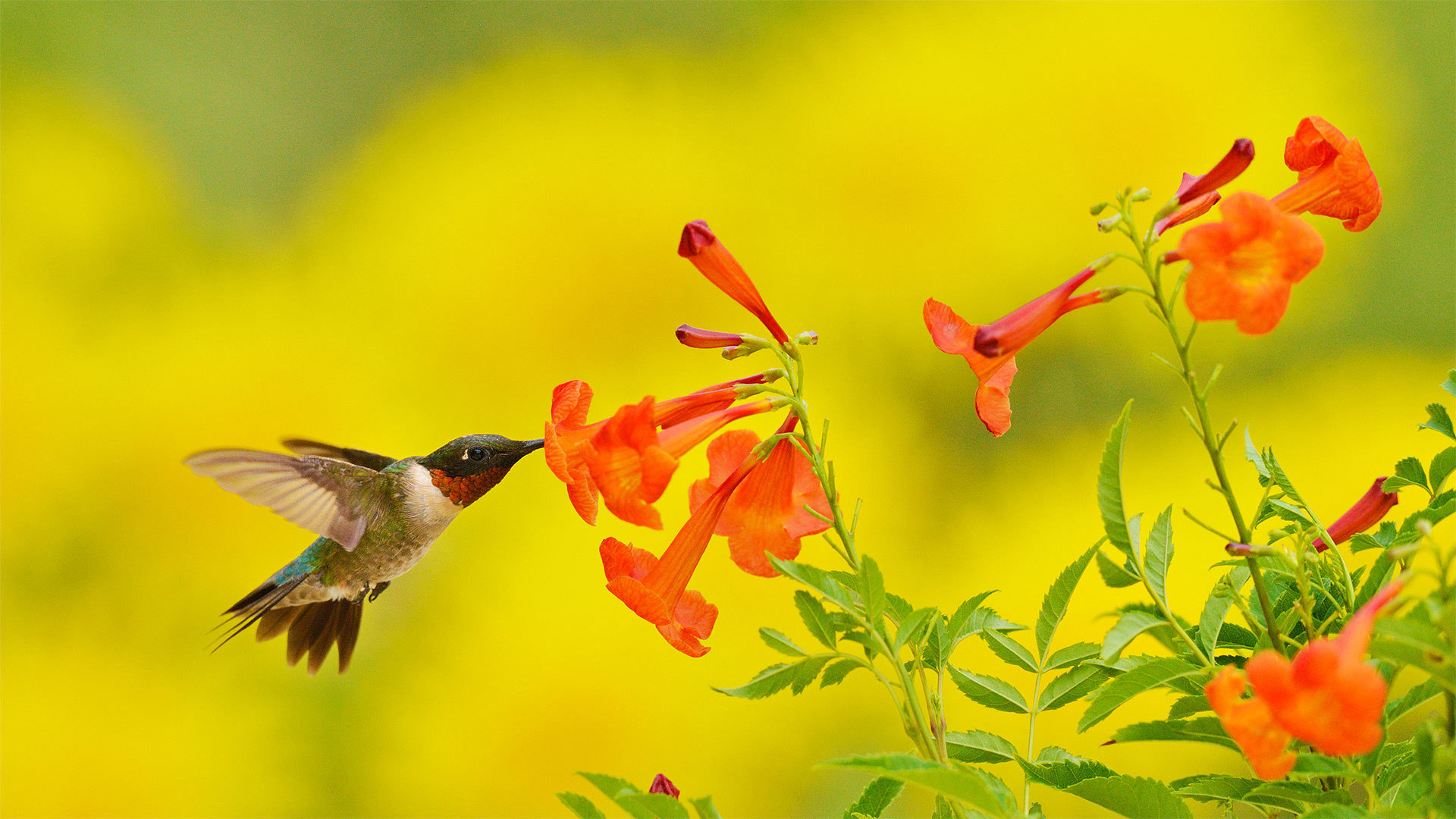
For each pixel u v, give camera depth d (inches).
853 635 117.9
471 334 509.7
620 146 530.3
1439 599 87.1
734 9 591.5
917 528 462.6
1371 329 499.8
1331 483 423.2
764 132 534.9
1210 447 104.4
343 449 252.4
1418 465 122.1
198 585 488.1
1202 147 495.2
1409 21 529.0
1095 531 435.8
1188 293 94.0
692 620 134.9
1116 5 508.7
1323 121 115.6
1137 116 494.3
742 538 131.9
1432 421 123.0
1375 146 504.7
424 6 600.7
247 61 597.0
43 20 572.4
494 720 416.2
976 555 450.3
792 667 115.6
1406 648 86.2
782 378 123.4
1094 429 481.4
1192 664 100.7
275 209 585.0
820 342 494.0
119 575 493.4
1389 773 106.7
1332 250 495.5
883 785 119.3
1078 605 396.2
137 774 439.5
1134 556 107.3
